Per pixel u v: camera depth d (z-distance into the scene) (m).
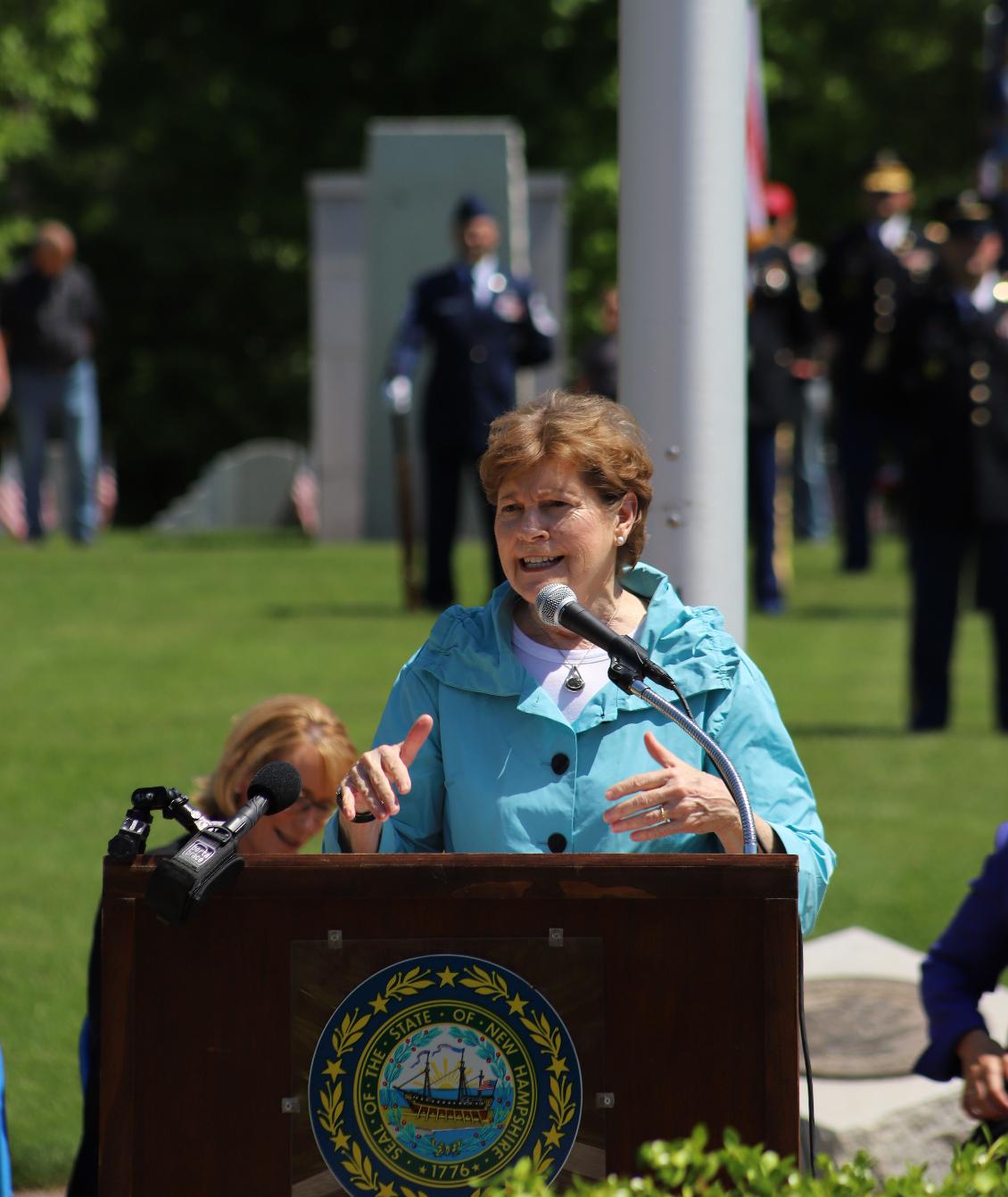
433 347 35.66
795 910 8.28
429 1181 8.37
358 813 9.33
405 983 8.34
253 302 90.94
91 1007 11.14
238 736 11.37
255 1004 8.34
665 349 13.36
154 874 8.12
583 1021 8.34
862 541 45.31
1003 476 26.39
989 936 11.65
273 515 70.62
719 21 13.32
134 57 86.38
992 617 26.81
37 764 23.25
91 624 33.78
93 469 49.84
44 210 86.62
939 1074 11.52
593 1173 8.35
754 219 39.19
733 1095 8.33
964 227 26.50
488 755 9.73
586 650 9.85
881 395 26.92
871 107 88.44
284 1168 8.36
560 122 81.88
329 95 86.69
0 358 45.50
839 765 24.28
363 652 30.64
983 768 24.27
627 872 8.29
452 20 81.62
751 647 33.25
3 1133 9.87
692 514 13.38
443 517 35.66
